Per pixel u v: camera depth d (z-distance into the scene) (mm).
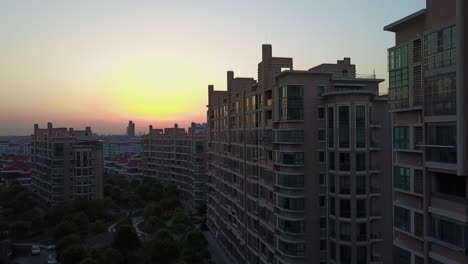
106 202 106438
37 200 128000
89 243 73375
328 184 46281
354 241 43312
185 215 92938
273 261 51750
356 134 43531
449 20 23016
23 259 78188
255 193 58938
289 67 54531
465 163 21359
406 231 27000
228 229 75000
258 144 57438
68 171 111812
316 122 46812
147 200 119750
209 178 94125
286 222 46969
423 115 24594
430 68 23891
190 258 67062
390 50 28219
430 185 24922
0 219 99562
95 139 132125
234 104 70562
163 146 154875
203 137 126188
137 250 70750
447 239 23641
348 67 54469
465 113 21359
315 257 46594
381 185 44656
